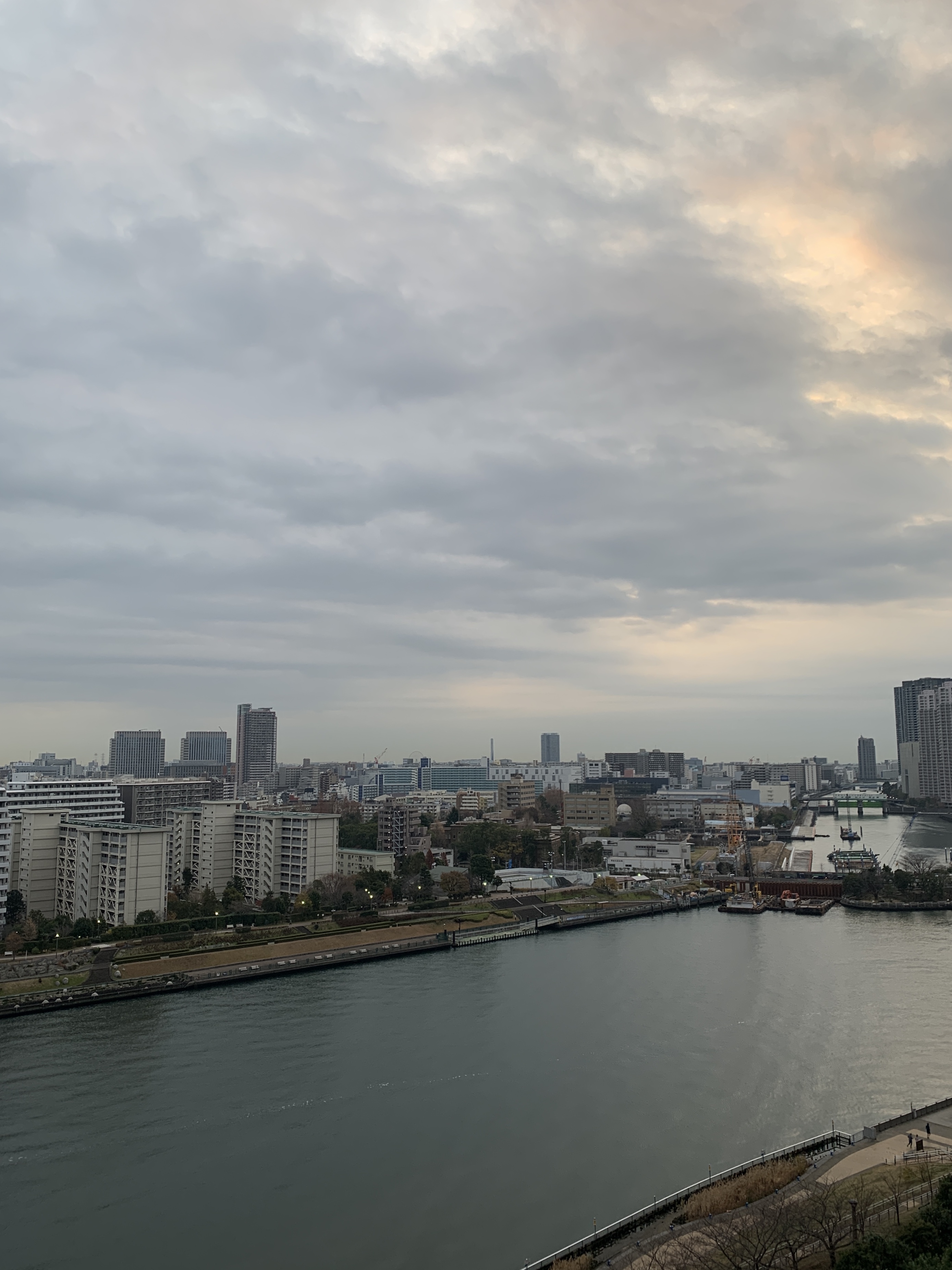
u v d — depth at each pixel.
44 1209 116.38
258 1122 141.00
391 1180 122.75
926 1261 78.06
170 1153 131.00
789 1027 185.00
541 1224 111.31
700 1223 102.44
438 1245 107.19
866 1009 198.12
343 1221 112.69
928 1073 158.62
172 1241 108.94
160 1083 157.00
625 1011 199.50
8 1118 142.50
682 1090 152.38
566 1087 154.00
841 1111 143.00
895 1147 120.81
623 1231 105.75
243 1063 166.75
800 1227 92.81
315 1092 152.75
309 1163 127.75
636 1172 124.19
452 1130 137.75
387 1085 155.75
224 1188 121.00
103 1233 110.75
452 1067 163.88
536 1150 131.00
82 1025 191.25
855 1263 81.62
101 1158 129.62
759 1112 143.00
